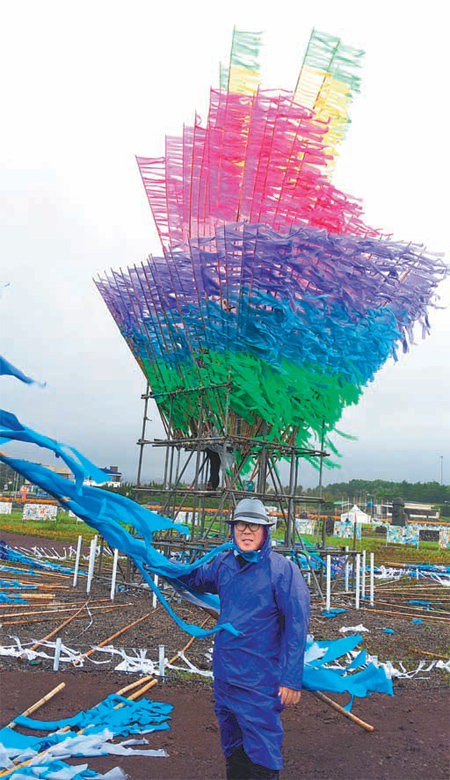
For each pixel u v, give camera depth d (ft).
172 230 46.03
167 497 46.06
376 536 187.52
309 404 44.96
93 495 14.48
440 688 25.23
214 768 16.28
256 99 41.93
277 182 43.32
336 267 40.93
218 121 43.16
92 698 21.57
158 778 15.52
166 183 45.75
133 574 48.14
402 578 69.77
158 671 25.12
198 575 15.05
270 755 12.79
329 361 44.14
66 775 14.85
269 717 13.00
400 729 20.21
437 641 34.68
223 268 41.01
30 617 34.96
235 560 14.25
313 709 22.16
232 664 13.35
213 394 43.09
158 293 44.34
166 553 45.62
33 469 13.83
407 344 47.93
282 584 13.51
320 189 43.91
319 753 18.02
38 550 78.48
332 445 47.24
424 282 45.60
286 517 45.70
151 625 33.96
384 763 17.34
